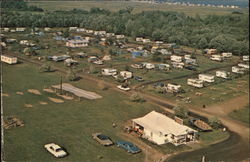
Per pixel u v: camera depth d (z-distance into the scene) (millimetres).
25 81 107438
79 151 59688
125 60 152625
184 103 94688
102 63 140875
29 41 185500
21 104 83938
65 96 93438
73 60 140000
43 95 93062
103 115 80000
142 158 58469
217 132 74750
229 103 97750
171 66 144625
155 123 70375
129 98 95812
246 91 111562
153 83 115250
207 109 91438
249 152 64500
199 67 147375
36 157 56219
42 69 123188
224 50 193625
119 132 70000
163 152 61594
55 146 58750
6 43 175000
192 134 68312
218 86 116125
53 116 76875
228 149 65312
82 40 187000
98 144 63094
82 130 69500
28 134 65625
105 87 106688
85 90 101375
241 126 80438
